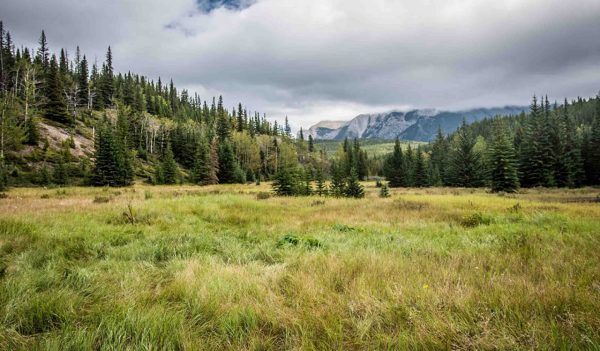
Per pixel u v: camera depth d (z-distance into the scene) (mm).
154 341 2617
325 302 3531
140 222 10141
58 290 3852
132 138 81438
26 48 87688
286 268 4984
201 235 8109
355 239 7785
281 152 101625
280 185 29594
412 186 65688
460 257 5266
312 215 12875
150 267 5246
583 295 3293
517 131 73812
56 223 8891
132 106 106625
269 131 154750
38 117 62750
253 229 9406
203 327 3002
